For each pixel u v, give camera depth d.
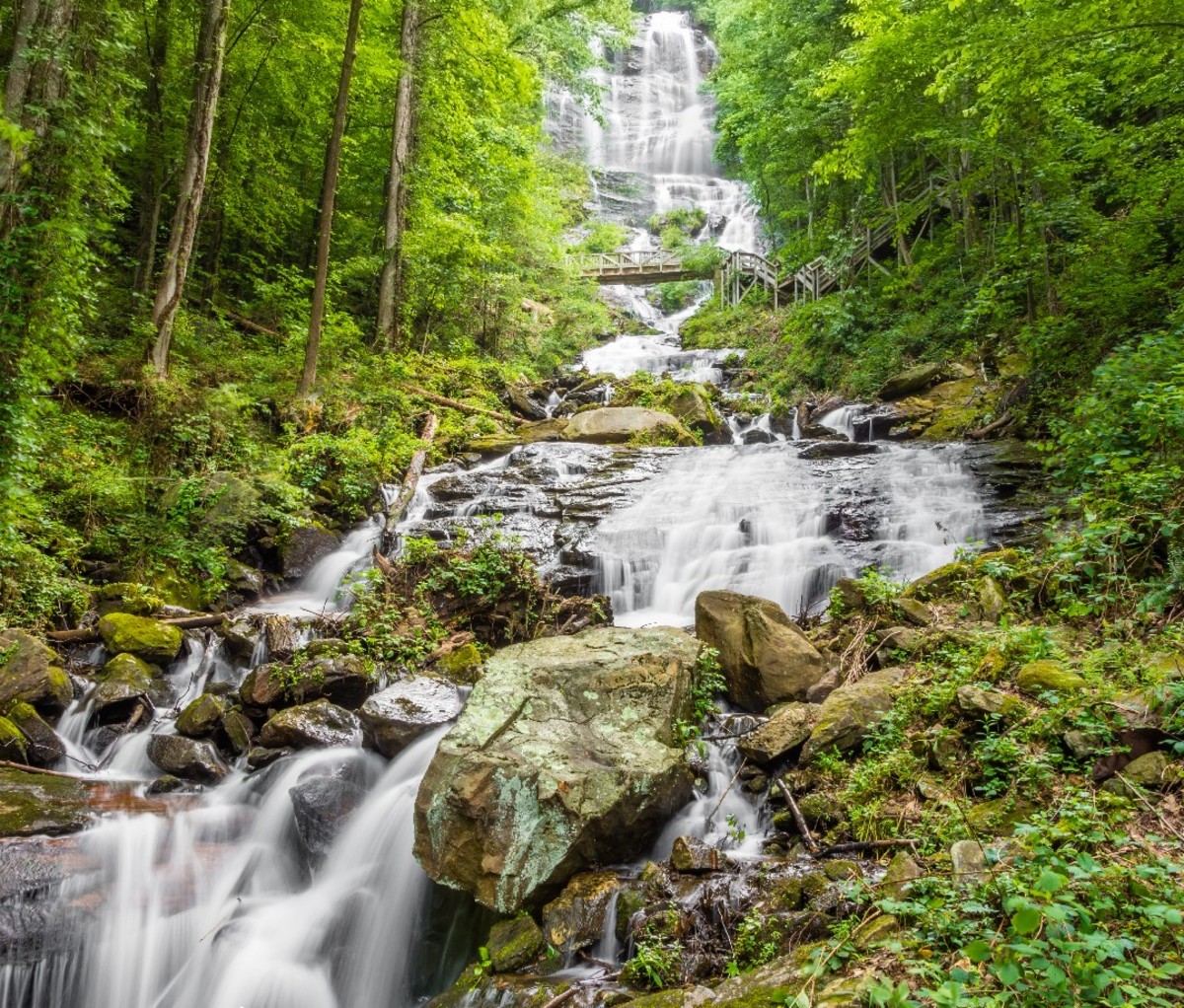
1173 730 4.10
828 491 10.66
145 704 7.13
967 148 13.20
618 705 5.47
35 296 6.95
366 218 19.72
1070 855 3.36
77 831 5.41
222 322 14.55
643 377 18.66
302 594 10.02
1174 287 9.99
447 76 18.34
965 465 10.71
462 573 8.80
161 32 14.34
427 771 4.98
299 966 4.91
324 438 11.88
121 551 9.16
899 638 6.30
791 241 22.66
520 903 4.47
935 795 4.44
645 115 44.78
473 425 15.24
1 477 6.96
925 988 2.82
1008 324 14.87
